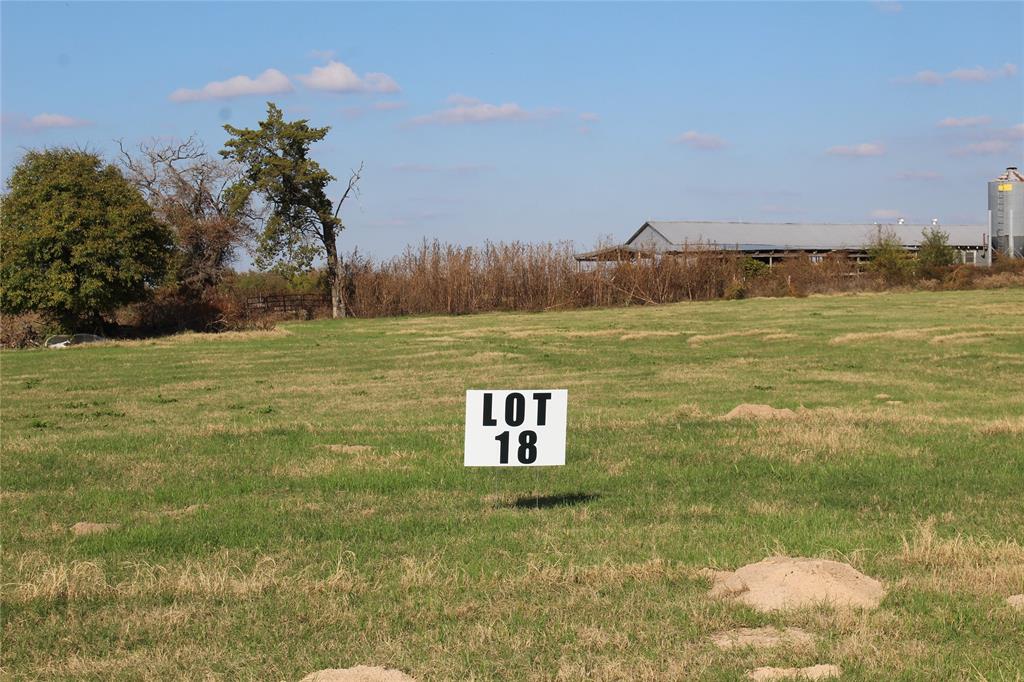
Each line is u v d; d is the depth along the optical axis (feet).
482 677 19.63
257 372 99.30
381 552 29.86
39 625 23.71
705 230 321.11
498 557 28.73
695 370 89.25
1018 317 139.95
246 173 223.92
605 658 20.31
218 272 216.33
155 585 26.37
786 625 21.81
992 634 21.09
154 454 48.65
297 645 21.86
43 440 54.08
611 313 188.03
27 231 151.94
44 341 151.43
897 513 33.68
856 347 105.19
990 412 58.75
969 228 331.36
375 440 51.42
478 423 32.35
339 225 224.74
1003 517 32.68
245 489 39.81
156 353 126.00
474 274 219.00
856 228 330.75
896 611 22.56
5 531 33.68
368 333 152.66
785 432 49.96
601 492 38.11
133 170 216.95
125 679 20.24
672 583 25.55
